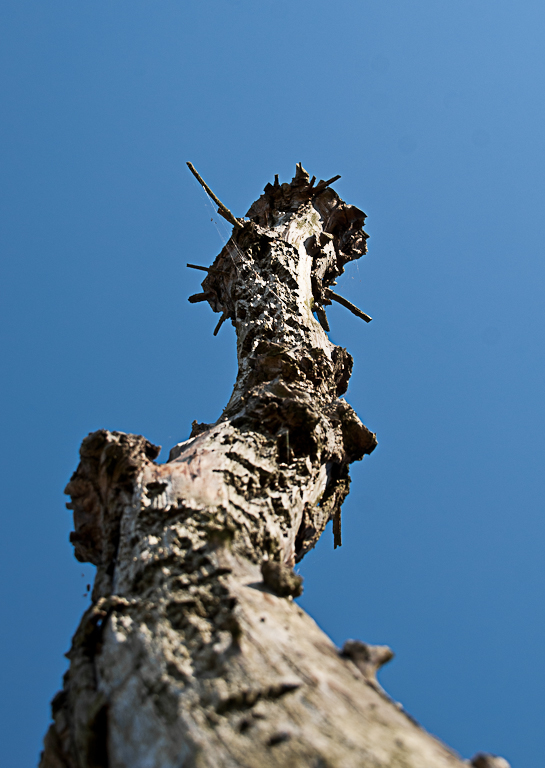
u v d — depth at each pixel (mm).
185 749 3555
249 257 11172
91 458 6949
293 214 12797
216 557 5258
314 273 11742
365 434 8359
